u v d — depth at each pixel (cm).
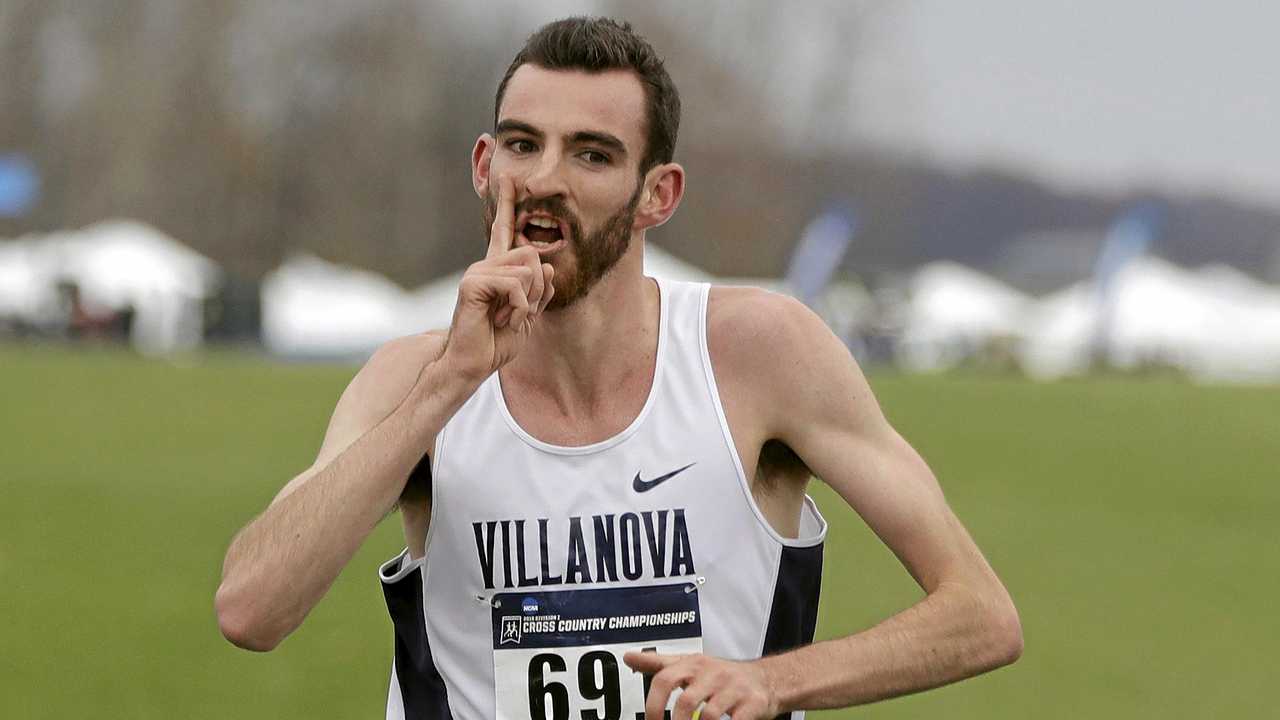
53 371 6944
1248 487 3750
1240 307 11481
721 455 713
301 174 13838
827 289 11406
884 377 8225
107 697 1630
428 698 731
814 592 743
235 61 13862
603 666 706
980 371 10225
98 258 10006
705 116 13775
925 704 1633
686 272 11150
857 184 14988
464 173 14012
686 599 708
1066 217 18325
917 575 708
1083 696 1675
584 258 700
